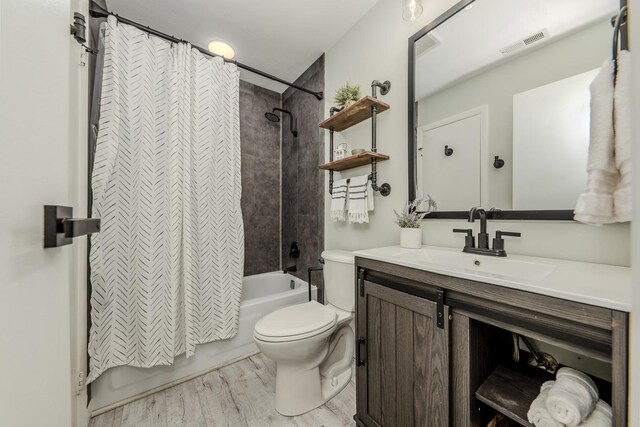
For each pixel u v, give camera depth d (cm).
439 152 123
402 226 124
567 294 53
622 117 58
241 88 239
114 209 130
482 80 108
